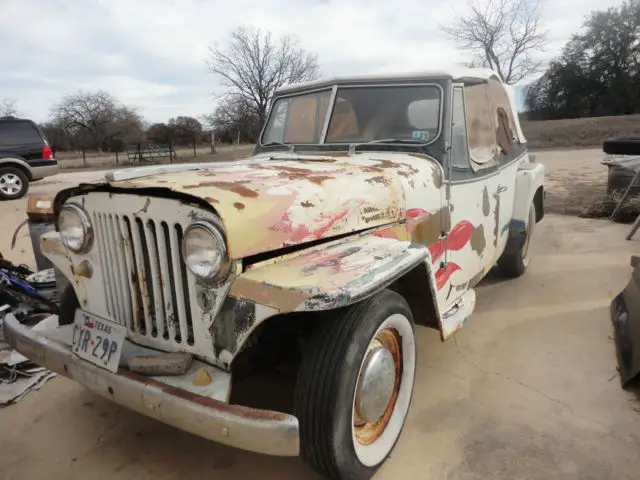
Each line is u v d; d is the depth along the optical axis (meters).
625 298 3.88
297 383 2.08
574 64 42.44
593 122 29.12
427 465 2.43
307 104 3.72
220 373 2.05
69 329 2.56
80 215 2.34
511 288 4.77
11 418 2.89
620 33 40.62
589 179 11.70
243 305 1.96
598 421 2.75
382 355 2.25
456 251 3.30
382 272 2.10
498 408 2.88
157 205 2.08
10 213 9.50
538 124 30.17
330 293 1.85
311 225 2.22
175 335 2.17
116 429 2.79
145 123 42.00
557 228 7.02
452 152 3.20
